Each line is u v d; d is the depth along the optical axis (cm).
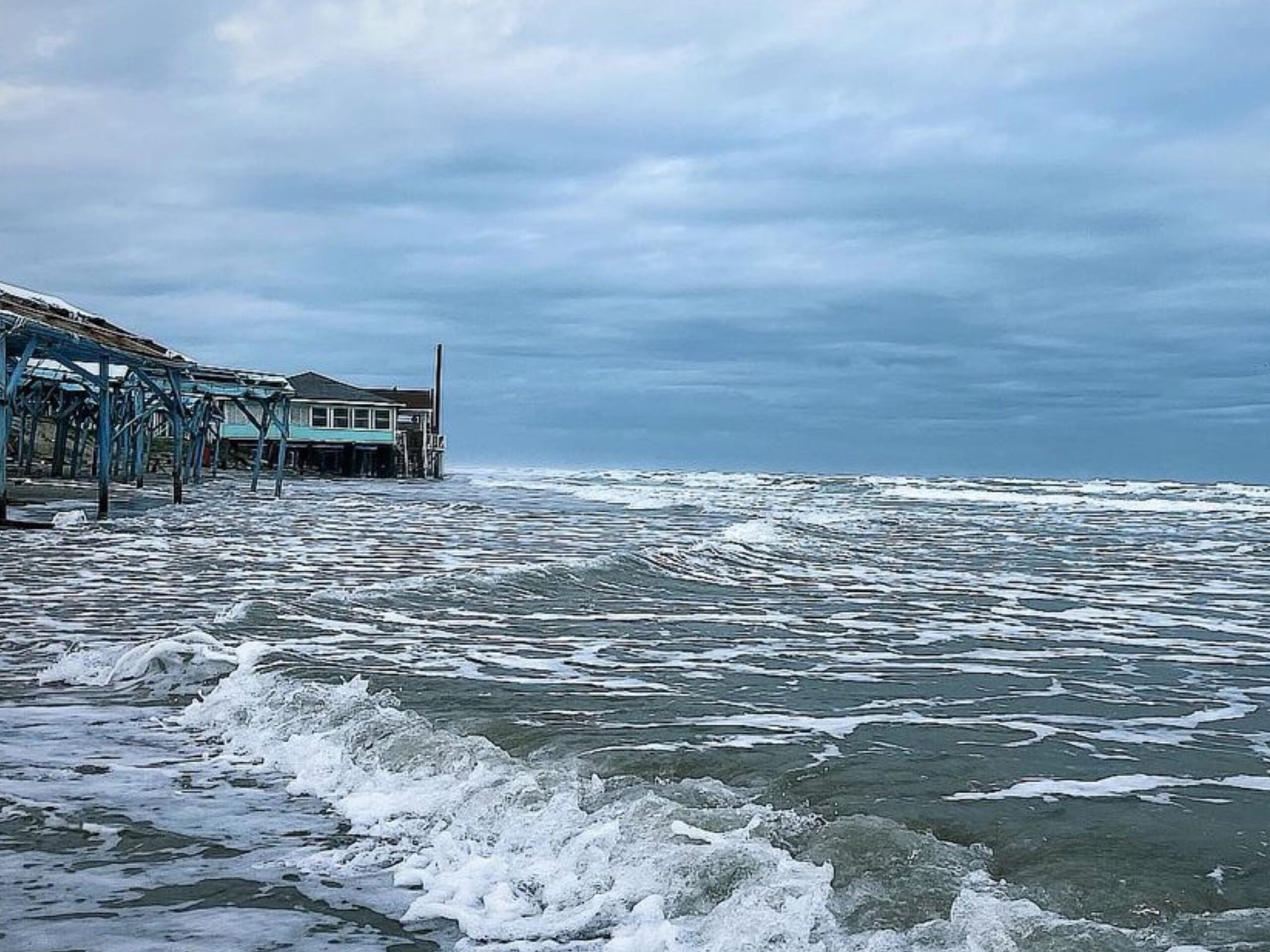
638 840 538
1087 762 738
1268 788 679
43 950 435
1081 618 1469
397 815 605
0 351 2258
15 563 1764
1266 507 5109
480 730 788
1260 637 1316
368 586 1587
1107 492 6769
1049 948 415
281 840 569
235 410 6831
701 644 1205
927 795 651
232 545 2184
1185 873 523
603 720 833
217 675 945
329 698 835
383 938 453
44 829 581
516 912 477
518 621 1322
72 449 5462
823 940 434
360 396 7212
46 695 888
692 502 4725
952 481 8475
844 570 2025
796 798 638
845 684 1002
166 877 518
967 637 1290
